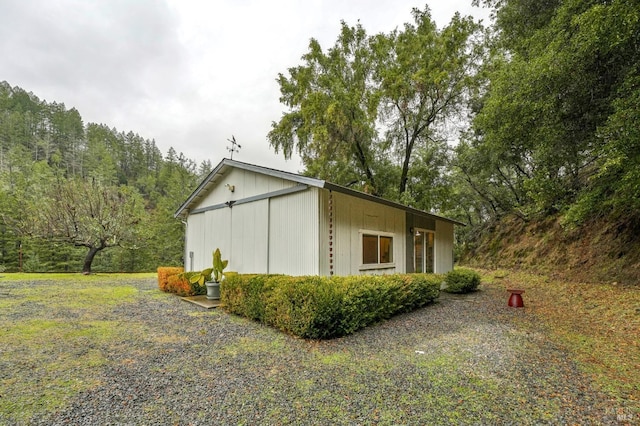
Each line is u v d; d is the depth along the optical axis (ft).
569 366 11.58
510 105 21.08
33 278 36.22
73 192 40.93
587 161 29.19
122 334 14.93
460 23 41.32
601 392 9.50
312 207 20.90
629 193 19.94
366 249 24.50
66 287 29.27
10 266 67.00
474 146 43.06
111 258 74.74
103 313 19.11
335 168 46.24
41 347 12.86
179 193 80.79
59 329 15.43
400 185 48.29
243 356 12.25
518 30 27.86
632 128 15.58
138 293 26.91
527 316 19.85
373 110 42.52
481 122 24.97
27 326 15.81
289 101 48.06
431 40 42.29
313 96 41.73
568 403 8.80
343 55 46.52
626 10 14.57
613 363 11.94
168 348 13.07
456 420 7.82
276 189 23.82
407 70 43.19
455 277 30.04
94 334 14.80
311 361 11.80
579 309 21.42
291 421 7.68
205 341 14.07
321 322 14.33
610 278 27.63
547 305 23.26
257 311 17.37
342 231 22.24
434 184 48.24
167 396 8.89
